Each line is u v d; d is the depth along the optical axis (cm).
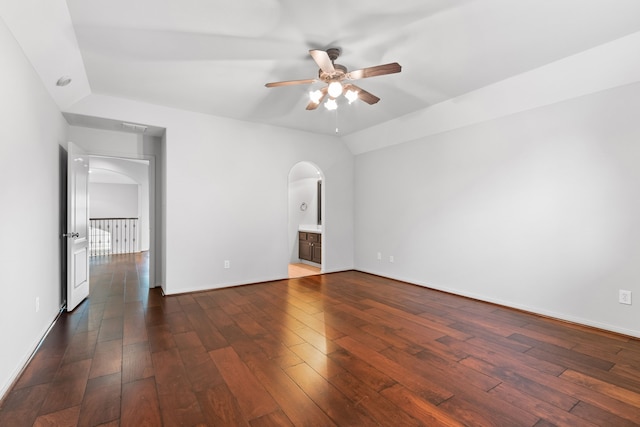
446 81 323
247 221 456
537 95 318
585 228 295
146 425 157
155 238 447
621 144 273
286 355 234
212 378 201
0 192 185
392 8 207
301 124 473
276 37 240
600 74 273
